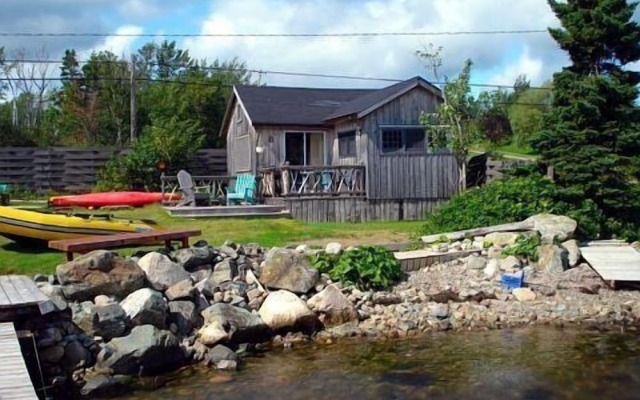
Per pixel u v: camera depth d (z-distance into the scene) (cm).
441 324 977
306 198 1906
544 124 1565
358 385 737
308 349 881
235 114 2575
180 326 887
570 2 1534
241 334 890
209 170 2755
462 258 1227
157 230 1190
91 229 1220
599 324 981
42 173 2545
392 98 1998
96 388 728
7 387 570
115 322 821
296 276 1028
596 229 1384
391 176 2002
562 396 697
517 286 1112
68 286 890
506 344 888
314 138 2305
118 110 4409
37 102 5212
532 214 1401
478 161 2264
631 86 1478
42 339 772
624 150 1499
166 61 6112
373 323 980
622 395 699
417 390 719
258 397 706
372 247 1168
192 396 711
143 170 2505
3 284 883
